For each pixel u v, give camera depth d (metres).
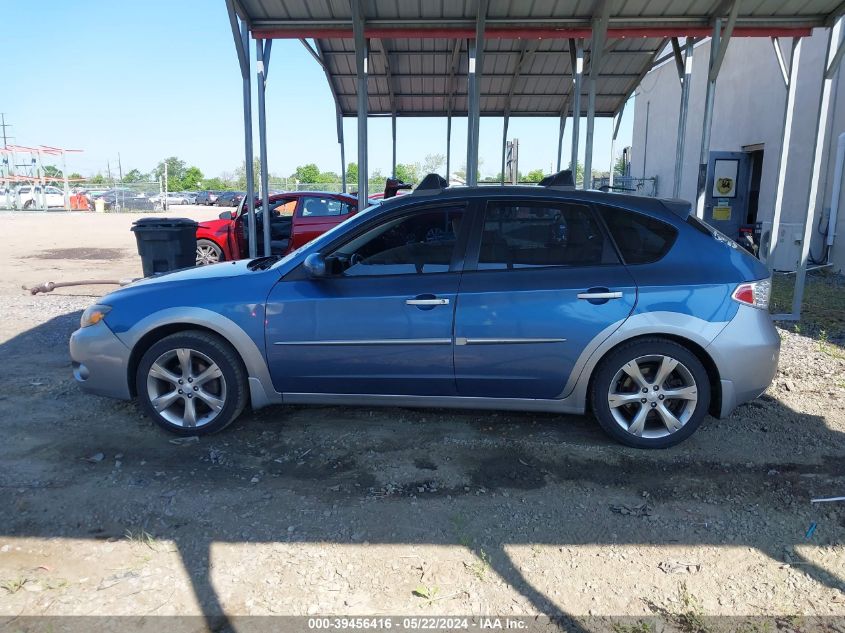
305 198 11.39
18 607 2.73
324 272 4.16
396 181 9.20
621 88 12.20
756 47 14.55
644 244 4.18
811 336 7.50
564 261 4.18
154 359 4.34
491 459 4.11
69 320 8.04
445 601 2.81
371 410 4.91
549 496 3.68
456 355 4.17
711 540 3.28
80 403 5.04
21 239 20.05
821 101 7.73
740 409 5.02
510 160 13.16
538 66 11.29
